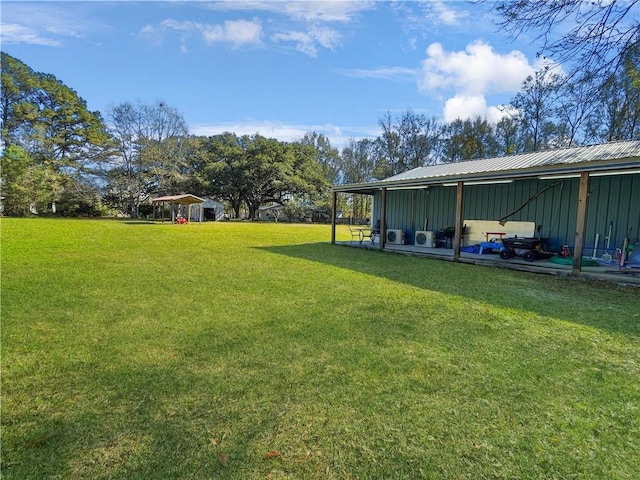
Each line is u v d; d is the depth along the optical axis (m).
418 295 5.00
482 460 1.71
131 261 8.00
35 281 5.70
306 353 2.96
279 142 42.34
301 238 15.45
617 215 7.83
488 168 9.90
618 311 4.25
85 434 1.88
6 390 2.34
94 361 2.79
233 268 7.23
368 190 13.27
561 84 4.90
